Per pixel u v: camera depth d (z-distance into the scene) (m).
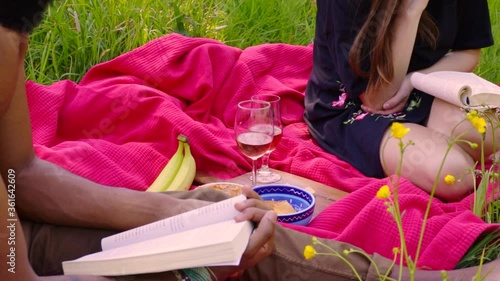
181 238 1.60
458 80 2.66
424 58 3.02
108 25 3.73
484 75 4.20
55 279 1.52
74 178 1.88
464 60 3.11
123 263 1.56
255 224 1.71
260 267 1.94
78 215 1.84
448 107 2.71
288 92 3.37
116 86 3.03
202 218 1.70
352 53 2.84
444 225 2.22
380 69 2.83
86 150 2.66
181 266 1.54
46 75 3.53
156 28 3.87
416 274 1.97
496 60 4.28
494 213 2.45
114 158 2.73
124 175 2.65
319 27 3.14
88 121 2.97
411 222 2.22
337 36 2.94
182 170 2.68
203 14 4.12
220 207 1.70
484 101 2.59
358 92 2.94
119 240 1.70
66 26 3.58
